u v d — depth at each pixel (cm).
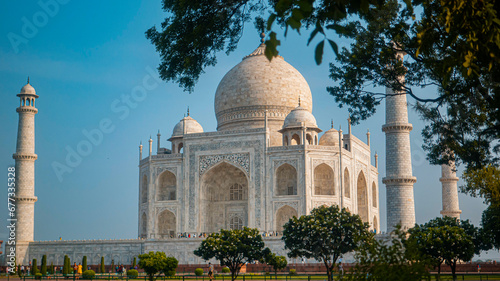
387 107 12350
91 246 14200
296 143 15850
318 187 14625
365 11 1869
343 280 3209
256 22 4588
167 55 4662
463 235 9894
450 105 5344
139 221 15575
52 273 13300
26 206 14850
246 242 10369
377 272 3038
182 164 14962
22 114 15100
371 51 5259
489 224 10969
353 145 15175
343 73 5591
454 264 10062
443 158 6050
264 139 14288
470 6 2536
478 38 2650
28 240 14750
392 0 5050
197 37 4416
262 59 16550
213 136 14788
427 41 3362
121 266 13300
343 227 9856
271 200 13975
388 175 12144
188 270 13225
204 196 14875
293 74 16488
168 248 13612
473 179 9381
